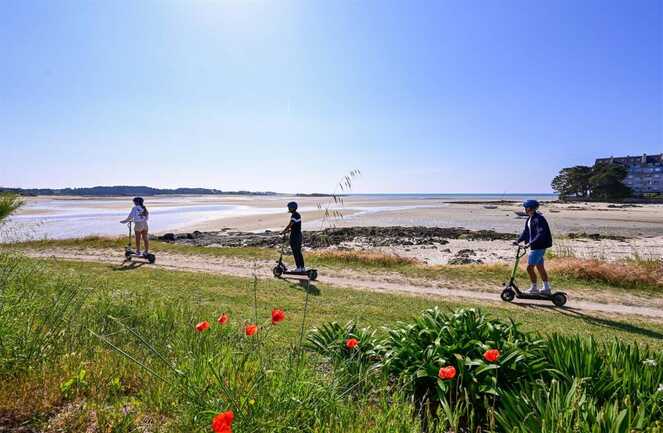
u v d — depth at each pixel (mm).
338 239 30172
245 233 34094
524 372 3213
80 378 2721
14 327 3287
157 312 4840
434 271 12562
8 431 2201
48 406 2475
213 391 2561
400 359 3582
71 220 40406
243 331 4332
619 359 3359
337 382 3020
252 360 3205
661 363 3203
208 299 7602
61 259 13039
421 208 81500
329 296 8625
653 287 10422
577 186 113188
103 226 34375
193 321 4477
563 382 3111
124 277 9750
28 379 2742
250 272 11703
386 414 2641
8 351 2938
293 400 2518
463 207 85938
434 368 3254
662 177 111250
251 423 2256
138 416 2463
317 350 4168
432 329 3859
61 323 3816
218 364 2918
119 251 15484
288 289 9219
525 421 2553
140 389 2861
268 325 5496
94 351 3445
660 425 2479
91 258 13648
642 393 2848
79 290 5539
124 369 3100
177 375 2715
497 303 8781
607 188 103312
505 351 3381
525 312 7992
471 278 11680
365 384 3234
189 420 2359
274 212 62156
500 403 3086
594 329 6887
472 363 3156
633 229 37156
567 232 34719
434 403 3254
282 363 3135
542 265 8672
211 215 55594
